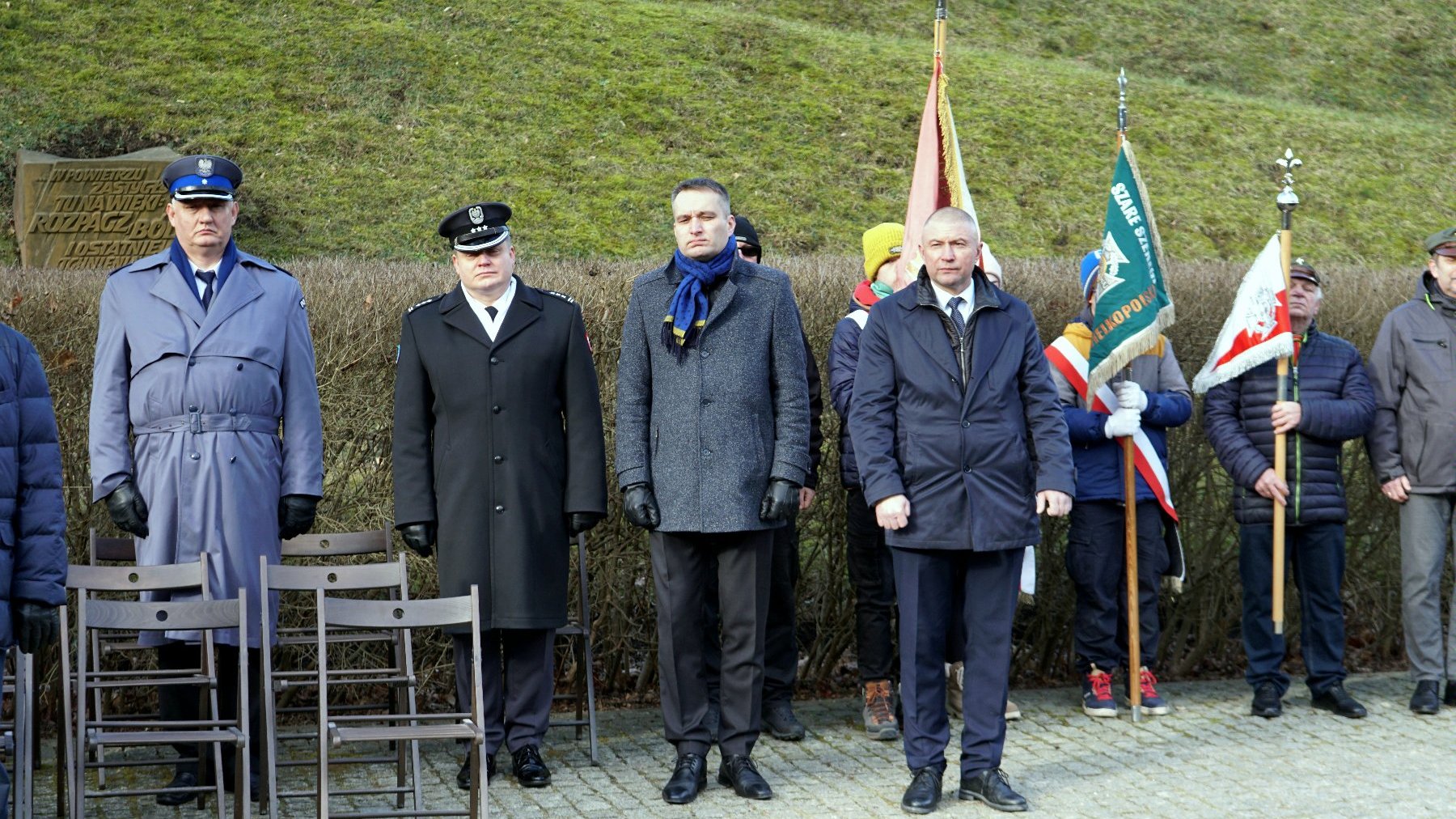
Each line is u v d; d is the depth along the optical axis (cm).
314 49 2194
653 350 489
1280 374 593
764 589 481
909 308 476
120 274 478
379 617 419
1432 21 2933
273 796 413
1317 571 596
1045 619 656
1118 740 550
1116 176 583
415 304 544
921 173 613
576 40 2348
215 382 462
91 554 487
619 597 609
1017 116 2259
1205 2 2966
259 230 1738
